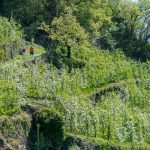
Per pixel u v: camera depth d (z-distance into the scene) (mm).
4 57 92500
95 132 80000
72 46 100250
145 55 121812
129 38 124000
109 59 106562
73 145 75375
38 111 73812
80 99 86688
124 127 82938
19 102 74812
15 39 97500
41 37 110938
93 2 117125
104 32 122438
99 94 92062
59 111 77688
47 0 114938
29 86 82125
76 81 91125
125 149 79438
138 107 94125
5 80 80125
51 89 83938
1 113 71875
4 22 100125
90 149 76562
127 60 110875
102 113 82812
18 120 71750
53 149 72750
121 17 125250
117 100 92562
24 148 71062
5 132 70250
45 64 94438
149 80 102438
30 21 115312
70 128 78188
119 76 99875
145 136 85188
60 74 92812
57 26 101625
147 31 125750
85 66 98438
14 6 116938
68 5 114500
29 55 97625
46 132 72938
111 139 80750
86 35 103875
